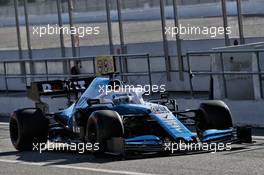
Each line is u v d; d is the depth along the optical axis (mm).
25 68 63000
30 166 28781
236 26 55031
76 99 35250
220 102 30875
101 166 27156
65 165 28250
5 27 71125
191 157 27984
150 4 59719
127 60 59375
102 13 63375
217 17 55594
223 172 24422
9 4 70625
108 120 28516
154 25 59219
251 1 54062
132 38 61094
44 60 55656
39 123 32875
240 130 30453
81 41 64562
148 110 29422
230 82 43750
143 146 28328
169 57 54844
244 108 40812
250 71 43344
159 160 27578
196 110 30891
